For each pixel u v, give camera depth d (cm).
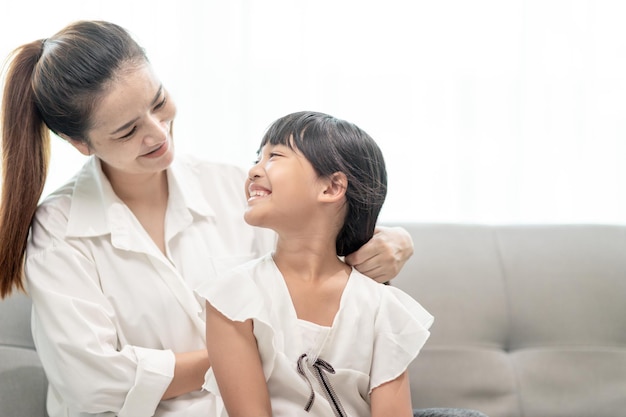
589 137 237
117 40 136
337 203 119
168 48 228
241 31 229
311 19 231
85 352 132
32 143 143
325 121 119
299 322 113
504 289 186
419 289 183
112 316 139
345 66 232
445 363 177
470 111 233
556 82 236
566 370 179
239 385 109
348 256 130
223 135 230
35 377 165
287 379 110
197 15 228
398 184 234
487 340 182
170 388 134
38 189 144
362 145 120
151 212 153
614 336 184
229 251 154
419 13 233
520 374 179
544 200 237
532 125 236
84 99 133
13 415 160
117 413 135
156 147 140
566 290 186
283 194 113
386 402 112
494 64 235
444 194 234
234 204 161
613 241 194
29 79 142
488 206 236
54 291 137
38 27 223
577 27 236
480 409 174
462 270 186
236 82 230
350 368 113
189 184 158
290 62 231
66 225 145
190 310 142
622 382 179
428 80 234
